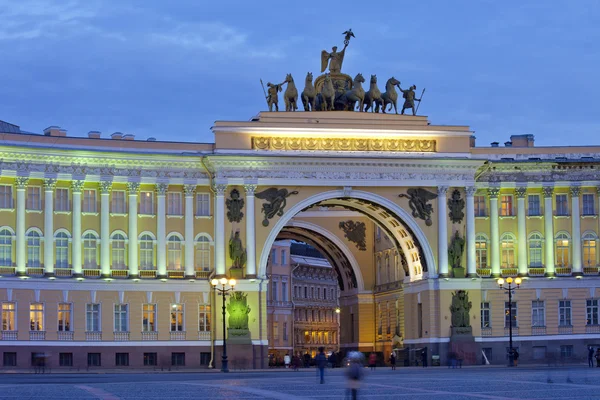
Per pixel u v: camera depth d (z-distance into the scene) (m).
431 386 62.91
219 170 102.56
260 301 102.69
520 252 109.56
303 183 104.12
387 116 106.56
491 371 87.56
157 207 102.44
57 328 98.25
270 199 103.69
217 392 58.16
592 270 110.19
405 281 112.00
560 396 52.88
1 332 96.06
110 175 100.94
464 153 107.44
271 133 103.69
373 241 125.38
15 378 77.88
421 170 106.62
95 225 100.88
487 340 108.06
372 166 105.56
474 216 108.75
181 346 101.69
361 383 48.12
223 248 102.25
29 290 97.44
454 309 106.06
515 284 108.88
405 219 106.56
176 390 60.03
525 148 110.00
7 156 97.06
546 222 110.00
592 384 62.44
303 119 104.81
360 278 125.06
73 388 62.34
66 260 99.69
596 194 110.69
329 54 109.56
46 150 98.12
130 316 100.81
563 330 109.31
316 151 104.31
